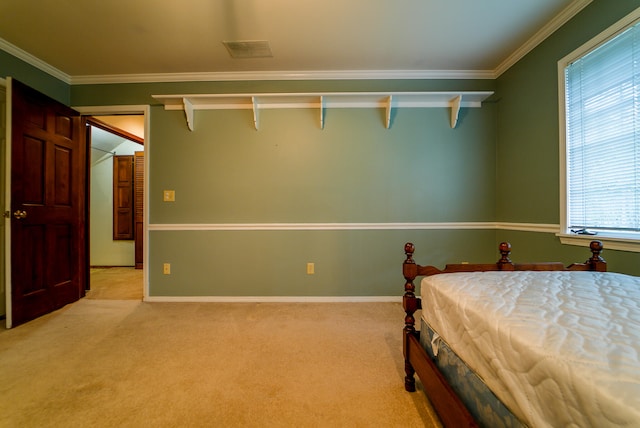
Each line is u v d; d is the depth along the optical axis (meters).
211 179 2.77
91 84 2.78
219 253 2.76
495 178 2.74
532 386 0.63
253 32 2.12
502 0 1.81
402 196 2.76
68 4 1.82
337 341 1.89
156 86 2.77
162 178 2.77
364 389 1.38
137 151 4.38
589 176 1.80
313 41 2.24
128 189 4.63
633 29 1.53
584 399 0.52
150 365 1.59
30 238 2.25
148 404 1.27
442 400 0.99
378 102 2.73
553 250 2.06
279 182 2.76
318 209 2.76
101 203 4.62
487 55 2.45
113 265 4.63
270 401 1.29
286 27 2.06
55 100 2.48
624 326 0.70
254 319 2.28
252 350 1.76
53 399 1.30
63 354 1.71
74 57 2.45
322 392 1.36
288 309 2.52
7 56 2.29
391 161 2.76
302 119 2.75
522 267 1.37
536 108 2.22
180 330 2.07
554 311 0.80
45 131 2.37
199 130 2.76
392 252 2.76
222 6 1.85
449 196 2.76
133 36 2.16
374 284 2.76
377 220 2.76
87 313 2.42
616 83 1.62
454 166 2.76
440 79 2.76
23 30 2.09
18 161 2.14
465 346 0.91
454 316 0.99
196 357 1.68
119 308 2.55
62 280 2.58
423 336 1.25
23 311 2.19
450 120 2.75
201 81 2.77
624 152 1.59
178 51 2.37
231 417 1.20
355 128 2.75
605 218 1.70
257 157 2.76
